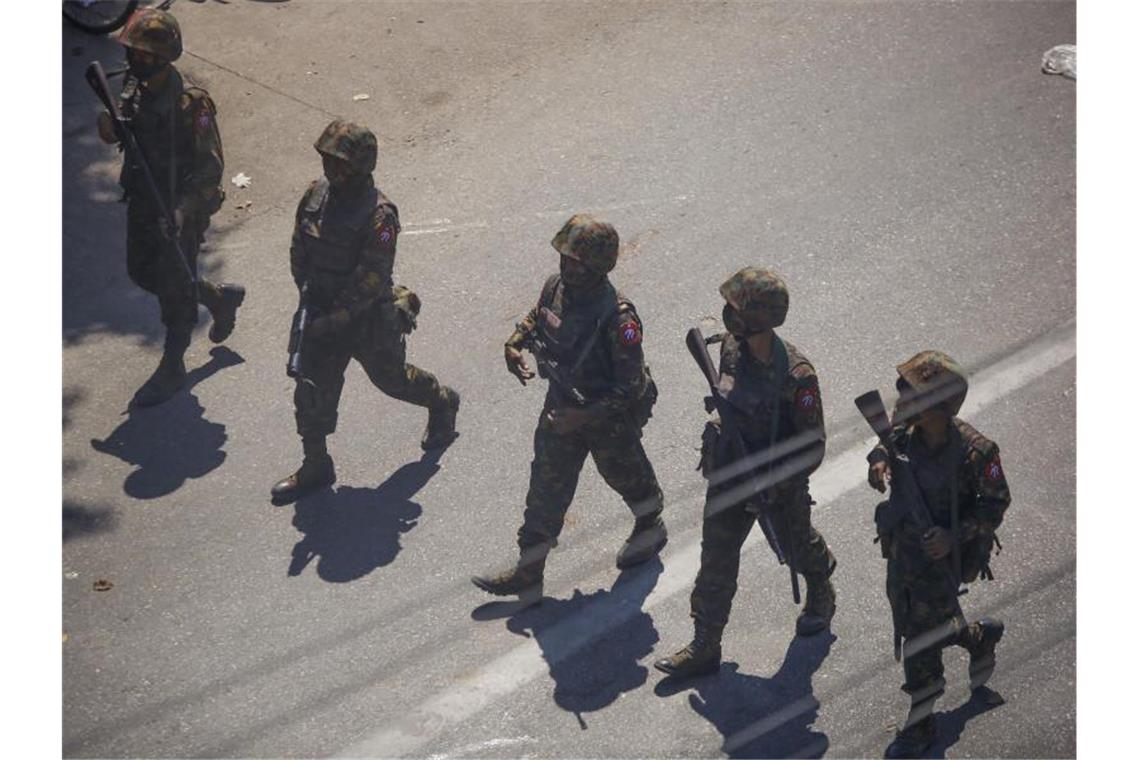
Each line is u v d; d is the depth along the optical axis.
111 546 15.28
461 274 19.50
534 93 23.59
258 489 16.08
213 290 17.66
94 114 22.58
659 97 23.38
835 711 12.97
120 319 19.05
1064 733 12.66
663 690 13.26
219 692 13.46
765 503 12.44
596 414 13.20
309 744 12.86
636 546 14.68
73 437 16.91
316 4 26.08
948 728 12.76
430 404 16.30
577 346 13.20
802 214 20.38
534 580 14.16
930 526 11.74
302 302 15.13
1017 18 25.22
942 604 12.05
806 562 13.25
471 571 14.82
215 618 14.34
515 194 21.14
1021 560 14.60
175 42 16.12
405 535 15.33
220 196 16.73
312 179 21.67
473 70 24.22
